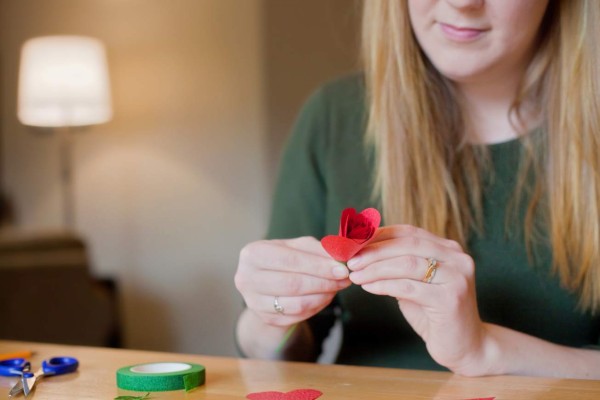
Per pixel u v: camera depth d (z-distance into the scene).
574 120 1.29
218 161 3.62
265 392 0.99
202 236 3.67
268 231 1.51
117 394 1.00
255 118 3.53
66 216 4.01
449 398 0.97
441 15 1.21
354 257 1.08
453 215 1.35
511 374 1.08
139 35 3.77
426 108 1.35
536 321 1.33
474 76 1.24
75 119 3.58
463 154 1.36
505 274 1.34
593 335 1.34
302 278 1.12
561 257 1.30
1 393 1.03
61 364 1.12
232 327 3.62
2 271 2.95
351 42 3.49
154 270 3.79
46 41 3.46
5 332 2.95
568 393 0.98
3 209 4.22
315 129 1.50
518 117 1.34
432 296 1.06
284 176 1.51
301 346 1.32
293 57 3.55
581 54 1.28
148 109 3.77
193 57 3.65
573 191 1.29
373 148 1.44
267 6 3.50
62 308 3.05
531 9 1.20
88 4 3.88
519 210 1.34
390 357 1.36
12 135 4.20
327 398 0.97
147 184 3.79
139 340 3.83
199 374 1.02
